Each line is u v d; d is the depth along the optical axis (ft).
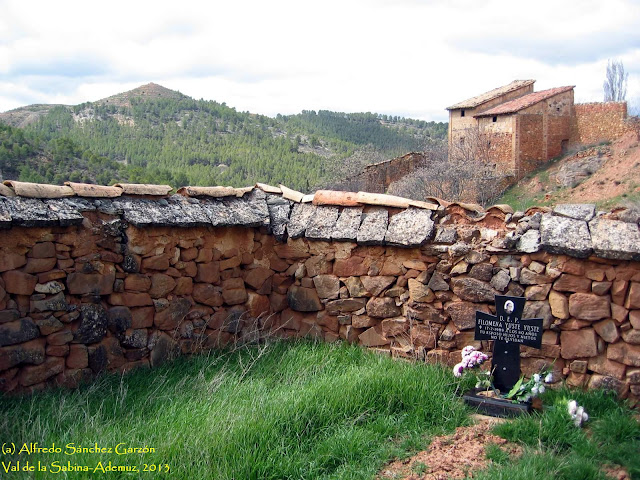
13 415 12.76
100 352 15.49
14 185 14.12
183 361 17.01
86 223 15.21
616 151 98.94
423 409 13.92
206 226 17.47
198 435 11.84
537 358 15.53
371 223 17.92
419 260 17.15
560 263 15.17
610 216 15.43
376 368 15.76
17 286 13.88
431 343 17.02
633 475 11.43
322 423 13.03
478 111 115.44
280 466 11.39
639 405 14.33
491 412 14.30
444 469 11.75
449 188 96.84
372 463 11.92
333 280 18.48
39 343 14.30
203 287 17.81
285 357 17.12
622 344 14.65
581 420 13.26
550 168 105.29
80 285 15.08
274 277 19.48
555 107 109.29
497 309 15.33
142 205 16.52
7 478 10.43
